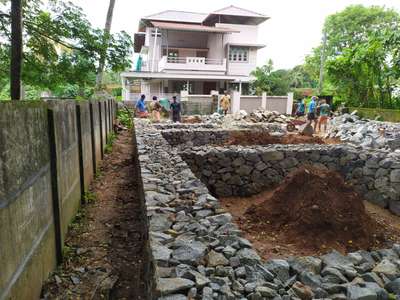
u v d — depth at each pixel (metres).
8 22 6.79
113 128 12.72
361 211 4.43
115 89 31.70
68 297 2.98
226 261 2.40
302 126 13.01
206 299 1.92
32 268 2.69
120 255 3.75
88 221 4.59
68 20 7.70
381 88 17.05
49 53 7.86
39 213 2.92
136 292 3.11
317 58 31.03
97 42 7.99
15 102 2.40
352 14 29.34
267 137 9.54
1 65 7.45
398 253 2.99
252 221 4.57
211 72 24.92
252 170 6.73
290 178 4.89
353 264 2.68
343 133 11.64
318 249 3.82
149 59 26.78
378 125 11.79
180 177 4.36
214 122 14.46
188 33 25.66
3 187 2.14
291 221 4.28
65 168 3.97
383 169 6.18
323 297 2.17
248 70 26.77
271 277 2.29
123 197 5.59
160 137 7.77
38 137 2.96
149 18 26.48
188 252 2.41
